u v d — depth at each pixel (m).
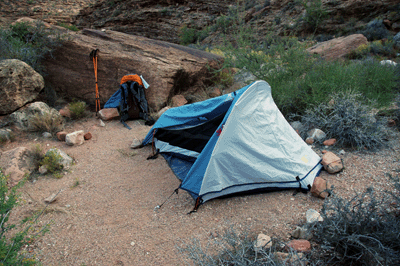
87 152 5.55
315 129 5.25
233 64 8.28
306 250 2.71
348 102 5.02
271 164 3.91
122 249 3.07
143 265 2.83
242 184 3.89
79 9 35.97
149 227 3.41
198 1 28.20
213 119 4.96
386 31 14.90
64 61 8.25
